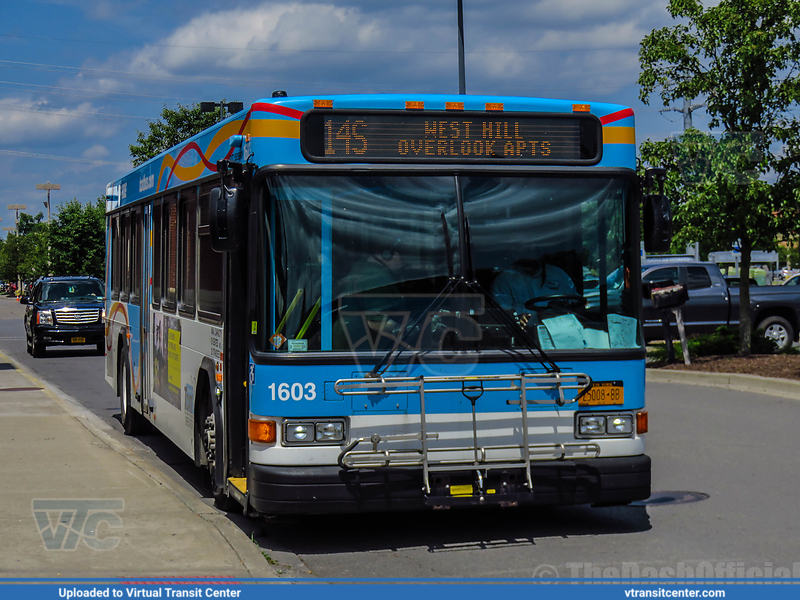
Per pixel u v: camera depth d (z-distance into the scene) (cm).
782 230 1784
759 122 1722
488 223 666
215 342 768
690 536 695
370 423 637
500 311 657
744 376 1553
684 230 1769
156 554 617
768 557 639
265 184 648
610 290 682
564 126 686
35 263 8175
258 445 642
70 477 855
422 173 663
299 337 640
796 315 2223
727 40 1719
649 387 1573
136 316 1157
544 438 657
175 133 4209
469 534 705
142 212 1123
